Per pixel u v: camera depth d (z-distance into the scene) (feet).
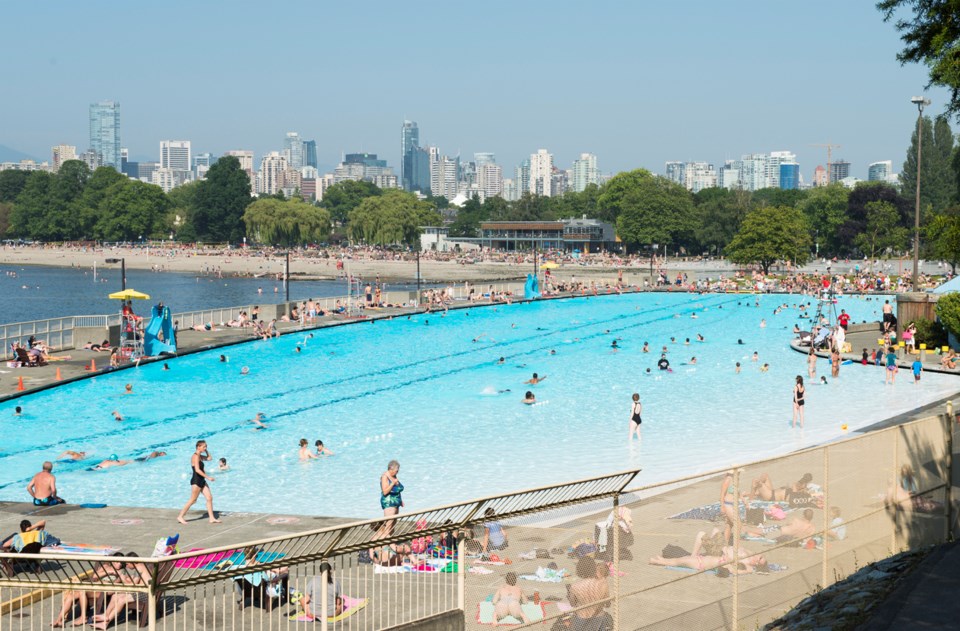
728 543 51.72
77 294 574.56
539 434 134.00
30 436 133.49
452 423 143.02
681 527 50.47
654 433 133.59
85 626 47.06
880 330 263.90
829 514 57.11
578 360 216.95
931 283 431.43
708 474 50.85
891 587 49.11
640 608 48.93
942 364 193.16
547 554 47.78
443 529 47.29
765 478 54.13
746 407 154.20
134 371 193.57
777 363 209.36
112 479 109.09
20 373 182.39
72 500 99.35
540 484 104.01
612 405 157.69
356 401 163.12
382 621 46.39
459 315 329.11
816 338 230.48
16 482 107.45
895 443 62.28
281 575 47.93
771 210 525.75
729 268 641.40
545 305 374.84
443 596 47.80
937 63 90.99
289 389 175.42
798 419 139.33
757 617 52.70
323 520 81.82
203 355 217.15
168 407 156.35
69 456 119.96
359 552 49.14
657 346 243.60
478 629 47.14
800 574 55.11
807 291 421.59
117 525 79.61
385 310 326.03
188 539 75.41
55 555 40.68
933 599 45.09
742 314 338.54
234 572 42.42
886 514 61.31
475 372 198.08
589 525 48.34
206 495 80.84
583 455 119.34
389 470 76.74
